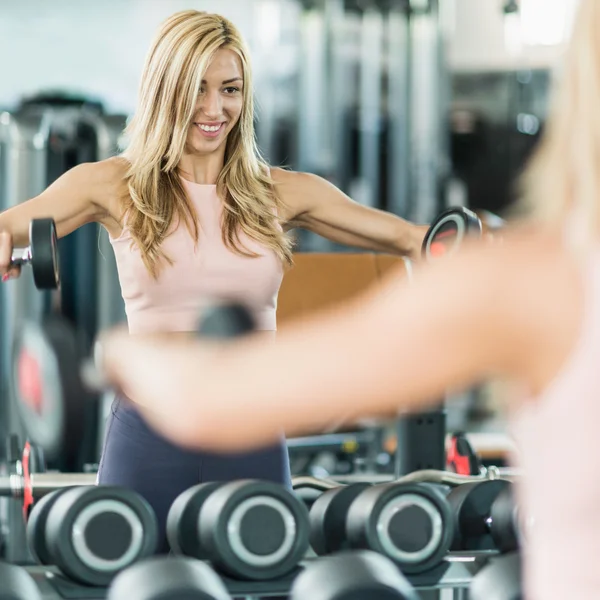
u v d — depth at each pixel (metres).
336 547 2.34
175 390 1.11
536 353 1.12
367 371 1.09
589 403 1.12
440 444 3.59
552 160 1.20
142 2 8.74
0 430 5.66
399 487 2.15
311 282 4.08
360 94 9.18
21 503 4.32
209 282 2.72
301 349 1.11
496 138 9.83
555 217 1.19
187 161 2.79
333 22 9.02
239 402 1.10
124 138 2.99
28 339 1.34
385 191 9.23
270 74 9.34
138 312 2.74
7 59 8.61
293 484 3.04
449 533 2.17
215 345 1.13
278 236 2.81
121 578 1.81
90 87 8.72
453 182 9.63
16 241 2.72
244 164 2.82
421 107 9.01
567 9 9.14
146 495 2.62
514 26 9.54
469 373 1.12
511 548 2.27
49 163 6.38
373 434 5.67
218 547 2.02
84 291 6.26
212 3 9.16
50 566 2.12
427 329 1.09
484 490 2.47
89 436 1.32
